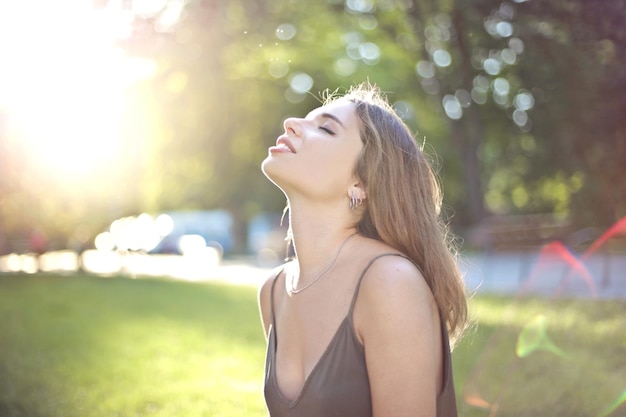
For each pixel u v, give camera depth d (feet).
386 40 59.77
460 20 41.27
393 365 5.94
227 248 96.58
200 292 32.60
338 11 56.95
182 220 99.35
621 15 27.02
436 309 6.48
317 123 6.72
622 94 30.76
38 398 13.76
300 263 6.69
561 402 12.87
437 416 6.39
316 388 6.15
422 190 6.74
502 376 14.93
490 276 38.99
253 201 101.24
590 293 27.73
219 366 16.60
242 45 52.54
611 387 13.58
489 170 72.90
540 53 35.24
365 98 7.04
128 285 35.55
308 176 6.50
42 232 45.65
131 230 52.47
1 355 17.83
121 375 15.70
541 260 40.40
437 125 70.18
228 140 70.90
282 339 6.68
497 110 51.29
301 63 69.00
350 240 6.53
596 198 41.32
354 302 6.18
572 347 17.20
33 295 30.99
